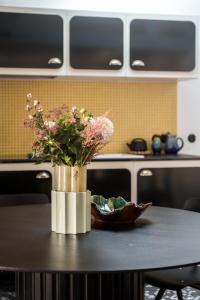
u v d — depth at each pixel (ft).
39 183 13.58
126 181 14.11
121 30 14.42
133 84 16.08
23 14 13.74
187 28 14.99
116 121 15.98
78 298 6.75
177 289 8.17
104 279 6.81
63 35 14.02
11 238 7.00
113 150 15.99
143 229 7.64
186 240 6.93
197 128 16.44
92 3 15.16
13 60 13.74
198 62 15.42
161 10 15.71
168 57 14.87
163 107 16.31
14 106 15.11
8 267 5.60
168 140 15.80
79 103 15.64
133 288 7.05
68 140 7.06
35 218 8.48
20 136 15.20
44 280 6.87
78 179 7.29
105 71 14.39
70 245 6.60
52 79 15.33
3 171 13.34
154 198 14.35
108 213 7.87
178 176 14.52
